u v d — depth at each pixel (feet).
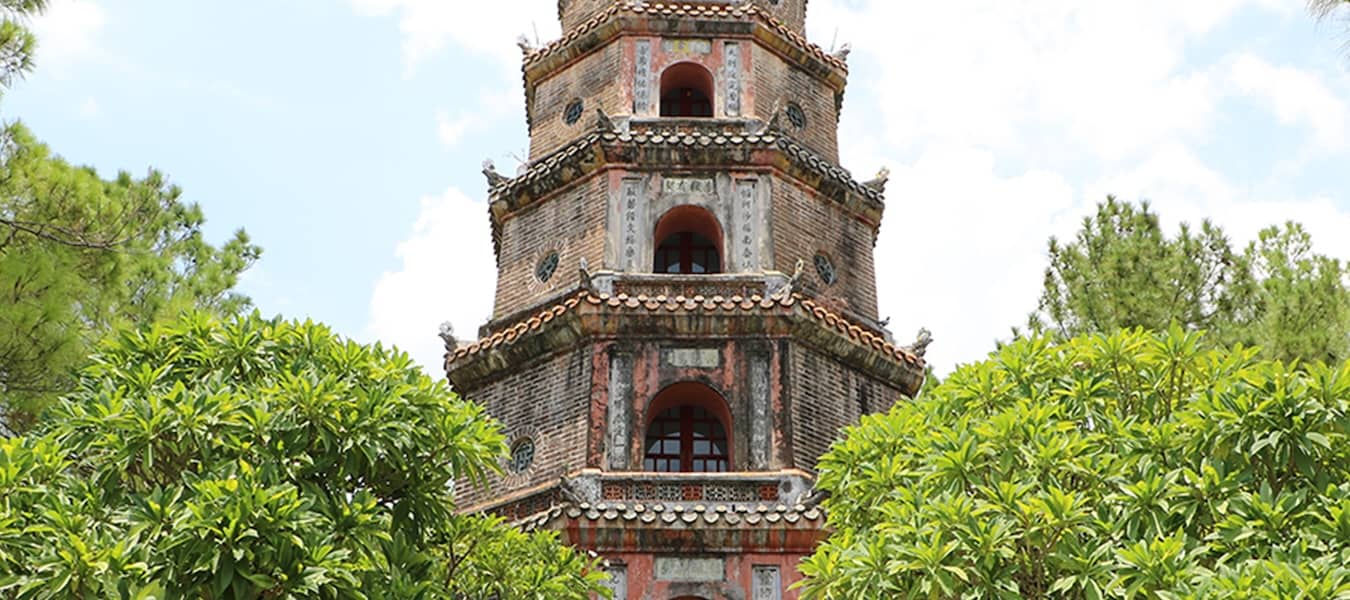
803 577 85.46
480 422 67.10
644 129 104.06
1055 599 59.67
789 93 109.60
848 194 104.83
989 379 69.36
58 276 70.59
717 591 85.20
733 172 101.40
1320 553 53.98
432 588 62.34
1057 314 111.34
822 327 94.48
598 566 84.74
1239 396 58.65
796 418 91.71
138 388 62.75
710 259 103.76
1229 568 53.31
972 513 59.06
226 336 65.77
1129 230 113.50
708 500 88.58
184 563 54.65
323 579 55.11
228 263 103.19
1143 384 67.46
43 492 56.90
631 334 93.61
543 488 88.53
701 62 108.06
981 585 58.18
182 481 58.49
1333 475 57.52
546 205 104.47
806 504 86.94
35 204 73.56
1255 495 55.42
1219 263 110.32
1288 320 103.55
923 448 67.00
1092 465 61.31
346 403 62.08
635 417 91.30
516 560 69.05
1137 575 54.95
